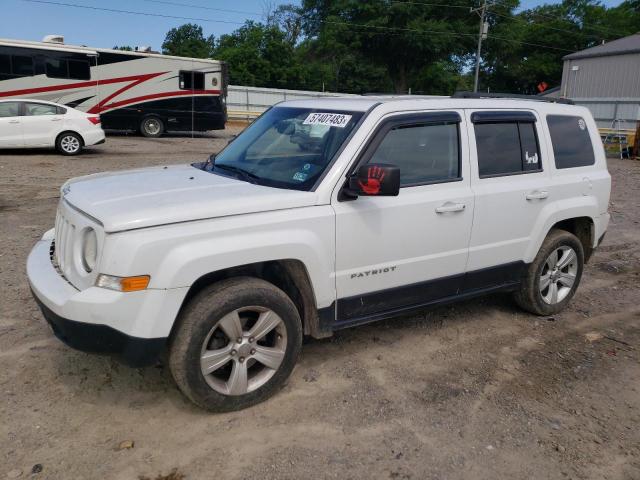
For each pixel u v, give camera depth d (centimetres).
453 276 444
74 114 1583
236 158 441
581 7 6656
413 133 412
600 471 317
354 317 400
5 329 449
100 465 302
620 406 384
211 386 340
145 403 360
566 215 509
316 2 6000
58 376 384
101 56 2127
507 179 466
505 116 469
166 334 319
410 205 404
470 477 307
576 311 554
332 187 372
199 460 310
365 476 303
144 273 309
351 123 396
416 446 330
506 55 5972
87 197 354
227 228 331
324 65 5744
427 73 5919
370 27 5272
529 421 361
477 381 408
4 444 314
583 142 539
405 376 410
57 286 337
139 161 1509
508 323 516
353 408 365
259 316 353
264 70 5425
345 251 379
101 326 307
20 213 862
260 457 314
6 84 1992
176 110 2308
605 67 3831
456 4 5466
